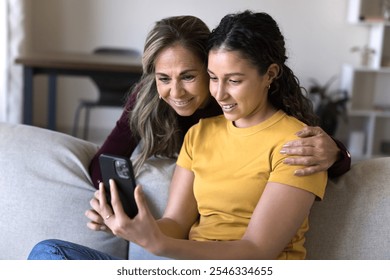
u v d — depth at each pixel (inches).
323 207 56.4
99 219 51.4
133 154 68.4
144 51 57.7
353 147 189.3
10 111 176.6
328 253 55.6
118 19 188.9
